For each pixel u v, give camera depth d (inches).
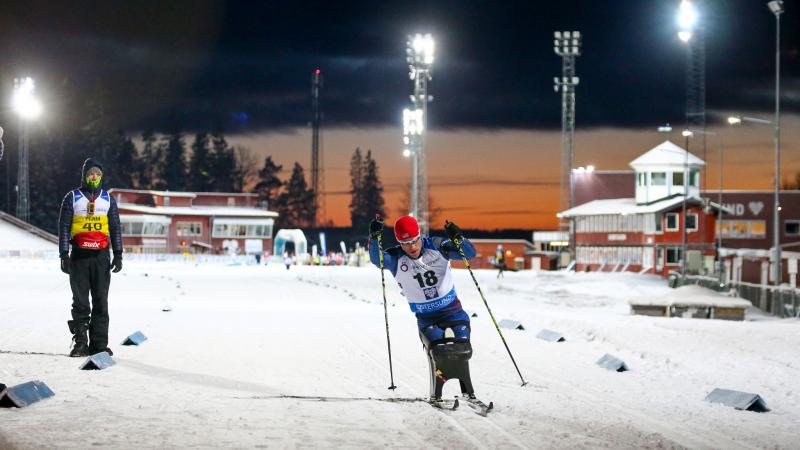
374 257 336.5
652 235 2773.1
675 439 289.0
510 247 3415.4
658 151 2844.5
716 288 1562.5
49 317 709.3
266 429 281.1
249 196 3909.9
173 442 256.4
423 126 2290.8
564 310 1055.0
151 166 5137.8
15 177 4399.6
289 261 2338.8
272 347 539.2
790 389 415.5
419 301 337.1
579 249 3019.2
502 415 318.0
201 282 1471.5
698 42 2209.6
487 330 690.2
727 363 513.7
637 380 435.2
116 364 437.7
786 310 1076.5
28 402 312.0
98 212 466.0
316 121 3998.5
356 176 5615.2
